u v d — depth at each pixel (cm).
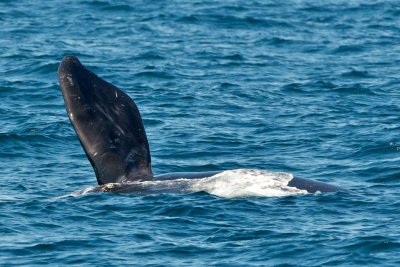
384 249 7500
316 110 12875
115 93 9019
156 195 8631
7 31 17850
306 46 17388
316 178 9806
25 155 10744
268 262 7312
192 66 15488
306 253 7450
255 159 10606
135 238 7781
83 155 10806
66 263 7325
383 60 16325
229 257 7412
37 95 13438
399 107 12988
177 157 10706
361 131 11669
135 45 16950
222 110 12850
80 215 8262
